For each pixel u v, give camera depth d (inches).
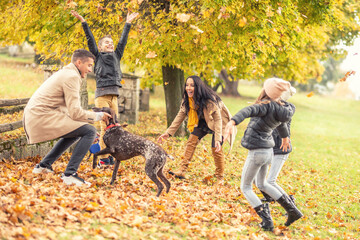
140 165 260.7
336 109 1435.8
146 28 299.4
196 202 195.0
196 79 227.1
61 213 140.8
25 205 139.3
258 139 166.6
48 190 165.9
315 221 213.5
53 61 291.4
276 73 557.0
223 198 219.6
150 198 181.8
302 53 548.4
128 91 482.9
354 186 342.6
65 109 190.4
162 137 235.8
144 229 145.8
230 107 848.9
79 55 189.0
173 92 408.5
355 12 492.1
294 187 294.2
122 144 188.2
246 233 168.6
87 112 184.5
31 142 182.9
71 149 273.9
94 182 194.9
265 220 177.5
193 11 294.0
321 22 392.2
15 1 336.5
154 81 523.2
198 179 255.6
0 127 219.3
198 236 151.6
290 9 319.0
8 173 186.7
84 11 290.0
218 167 250.7
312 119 1000.2
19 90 639.8
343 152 572.7
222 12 253.6
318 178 352.5
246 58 383.6
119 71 231.8
